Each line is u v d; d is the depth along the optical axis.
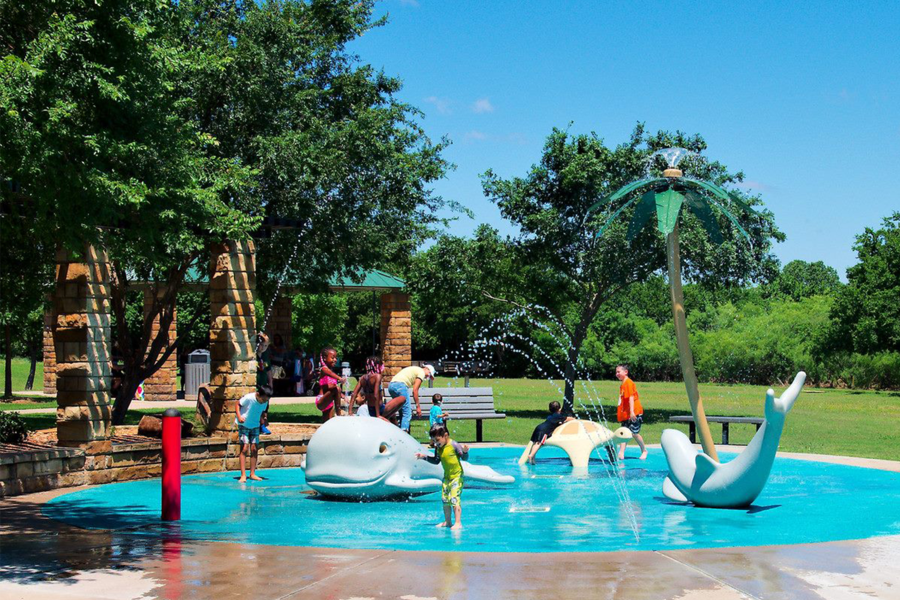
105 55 9.44
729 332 61.81
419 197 23.11
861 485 12.38
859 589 6.21
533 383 52.75
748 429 23.19
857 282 53.03
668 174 11.67
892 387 53.62
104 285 13.24
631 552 7.46
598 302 26.30
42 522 9.30
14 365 67.88
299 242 20.42
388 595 6.07
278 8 20.94
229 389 15.08
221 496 11.65
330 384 15.83
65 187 8.86
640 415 15.99
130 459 13.38
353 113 22.81
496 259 27.62
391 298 31.39
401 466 11.37
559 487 12.41
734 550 7.55
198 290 30.55
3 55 9.74
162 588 6.27
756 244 25.72
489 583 6.37
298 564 7.02
